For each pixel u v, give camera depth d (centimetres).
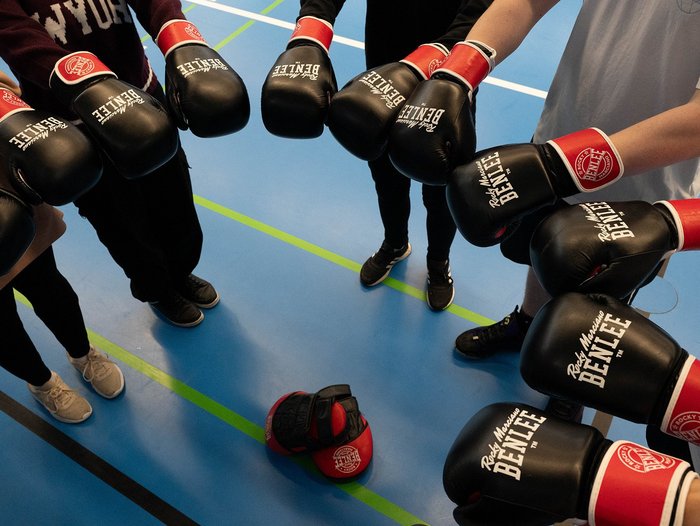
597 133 127
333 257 306
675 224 121
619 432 239
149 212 235
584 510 103
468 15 169
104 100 143
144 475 233
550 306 117
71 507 226
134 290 263
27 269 195
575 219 123
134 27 195
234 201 333
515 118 374
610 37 151
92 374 251
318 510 224
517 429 109
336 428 221
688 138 121
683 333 269
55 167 135
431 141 134
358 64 421
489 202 128
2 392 256
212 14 473
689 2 129
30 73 157
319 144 364
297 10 477
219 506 225
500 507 107
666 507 94
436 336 273
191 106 148
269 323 280
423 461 236
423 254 306
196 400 255
